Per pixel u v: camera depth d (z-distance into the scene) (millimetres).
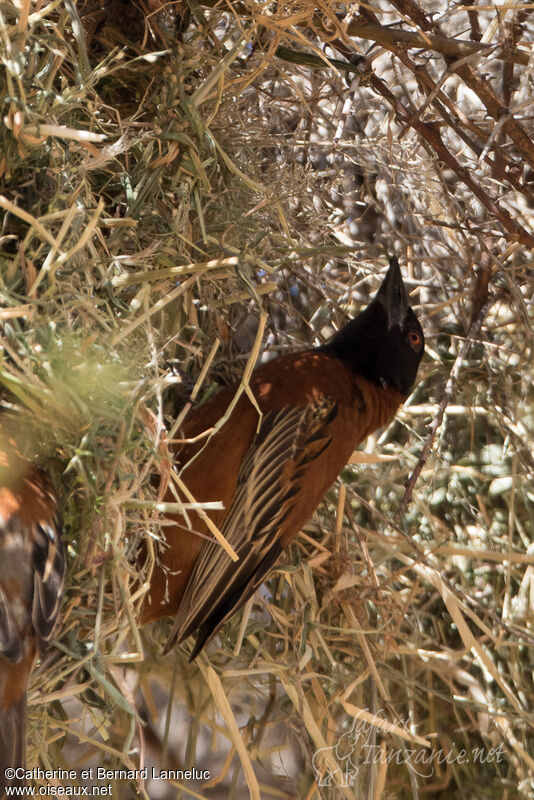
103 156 4539
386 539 6242
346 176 6375
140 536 4625
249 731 6000
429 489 6512
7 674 3910
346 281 6836
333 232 6418
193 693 5992
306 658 5641
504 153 5473
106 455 4285
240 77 5215
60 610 4293
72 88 4520
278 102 6273
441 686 6523
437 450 6527
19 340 4137
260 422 5020
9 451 4141
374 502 6504
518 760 6289
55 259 4422
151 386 4461
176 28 5262
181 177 5152
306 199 5965
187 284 4797
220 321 5895
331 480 5531
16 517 3982
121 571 4445
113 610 4512
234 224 5320
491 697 6344
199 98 5055
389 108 6430
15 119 4156
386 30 5133
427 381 6816
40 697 4340
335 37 4992
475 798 6391
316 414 5406
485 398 6551
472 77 5152
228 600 5219
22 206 4461
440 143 5430
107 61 4957
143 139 4918
